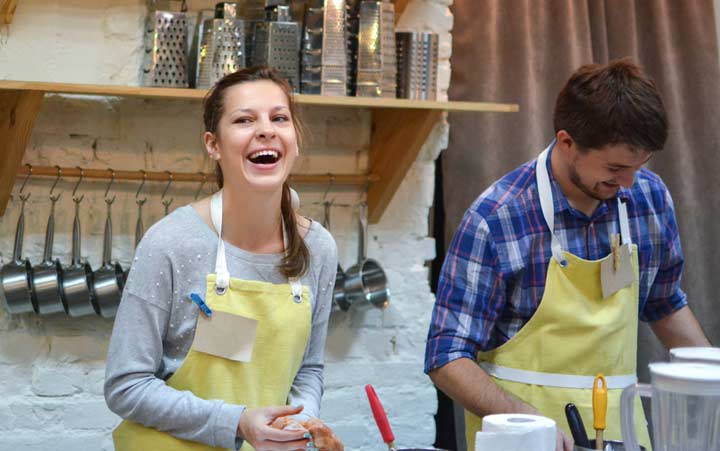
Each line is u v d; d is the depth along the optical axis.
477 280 1.94
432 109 2.60
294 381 1.91
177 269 1.73
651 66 3.21
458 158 2.96
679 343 2.12
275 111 1.75
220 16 2.51
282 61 2.54
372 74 2.61
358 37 2.61
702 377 1.30
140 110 2.60
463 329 1.93
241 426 1.65
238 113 1.73
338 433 2.80
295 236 1.84
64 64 2.54
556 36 3.04
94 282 2.50
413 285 2.87
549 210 1.96
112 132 2.59
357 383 2.81
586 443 1.58
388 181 2.73
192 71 2.56
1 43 2.50
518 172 2.03
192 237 1.75
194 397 1.69
